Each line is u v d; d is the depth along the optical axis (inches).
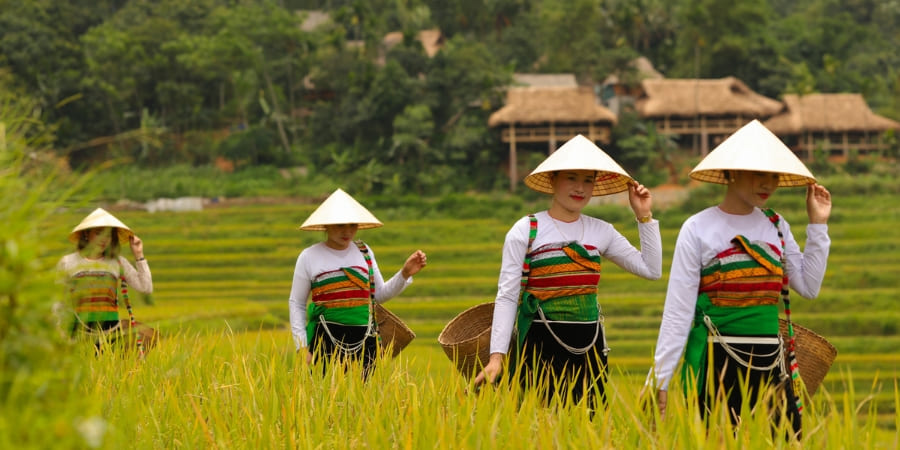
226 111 2864.2
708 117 2630.4
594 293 190.4
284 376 169.6
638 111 2645.2
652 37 3385.8
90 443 74.9
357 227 244.7
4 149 83.7
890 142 2539.4
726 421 124.3
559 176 190.1
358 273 238.5
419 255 240.5
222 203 2353.6
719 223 167.8
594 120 2500.0
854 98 2593.5
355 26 3046.3
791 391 163.2
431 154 2546.8
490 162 2571.4
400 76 2623.0
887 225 1934.1
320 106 2770.7
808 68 3176.7
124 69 2748.5
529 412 143.4
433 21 3489.2
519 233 188.7
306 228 237.5
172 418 145.3
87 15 3289.9
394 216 2289.6
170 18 3294.8
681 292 166.1
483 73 2608.3
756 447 118.6
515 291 187.9
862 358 1190.3
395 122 2544.3
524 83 2859.3
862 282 1583.4
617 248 193.2
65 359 77.9
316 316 237.8
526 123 2508.6
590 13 3063.5
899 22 3983.8
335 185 2465.6
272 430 137.1
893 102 2972.4
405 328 245.6
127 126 2746.1
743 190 168.2
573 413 139.8
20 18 2768.2
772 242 167.2
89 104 2667.3
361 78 2696.9
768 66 3019.2
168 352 197.8
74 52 2792.8
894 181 2306.8
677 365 164.7
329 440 135.1
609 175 202.2
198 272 1784.0
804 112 2566.4
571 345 186.1
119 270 242.5
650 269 191.3
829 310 1456.7
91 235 239.1
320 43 2898.6
